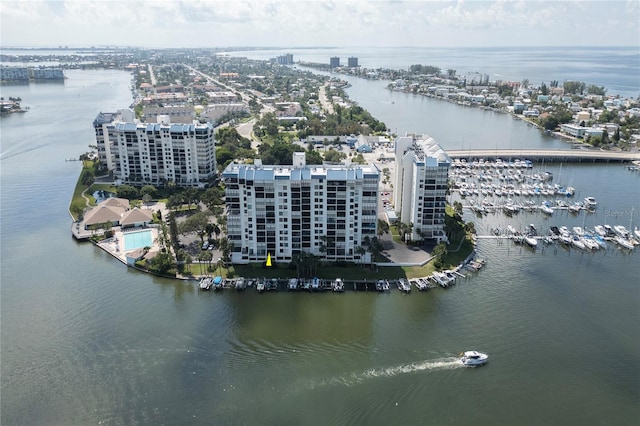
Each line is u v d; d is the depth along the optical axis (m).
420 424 180.50
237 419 182.00
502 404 190.25
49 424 179.88
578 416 184.75
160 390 195.75
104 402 189.75
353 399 191.88
